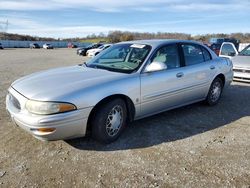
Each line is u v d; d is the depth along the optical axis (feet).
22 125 10.51
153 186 8.94
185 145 11.98
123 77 12.26
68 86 10.96
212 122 15.03
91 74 12.57
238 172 9.78
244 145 12.05
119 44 16.02
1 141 12.16
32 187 8.89
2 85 25.52
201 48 17.15
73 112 10.37
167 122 14.88
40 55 93.15
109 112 11.60
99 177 9.43
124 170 9.88
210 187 8.87
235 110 17.42
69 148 11.55
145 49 13.96
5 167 10.06
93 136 11.73
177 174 9.62
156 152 11.28
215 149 11.61
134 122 14.78
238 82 27.89
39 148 11.55
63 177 9.43
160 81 13.55
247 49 31.01
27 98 10.44
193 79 15.69
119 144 12.01
